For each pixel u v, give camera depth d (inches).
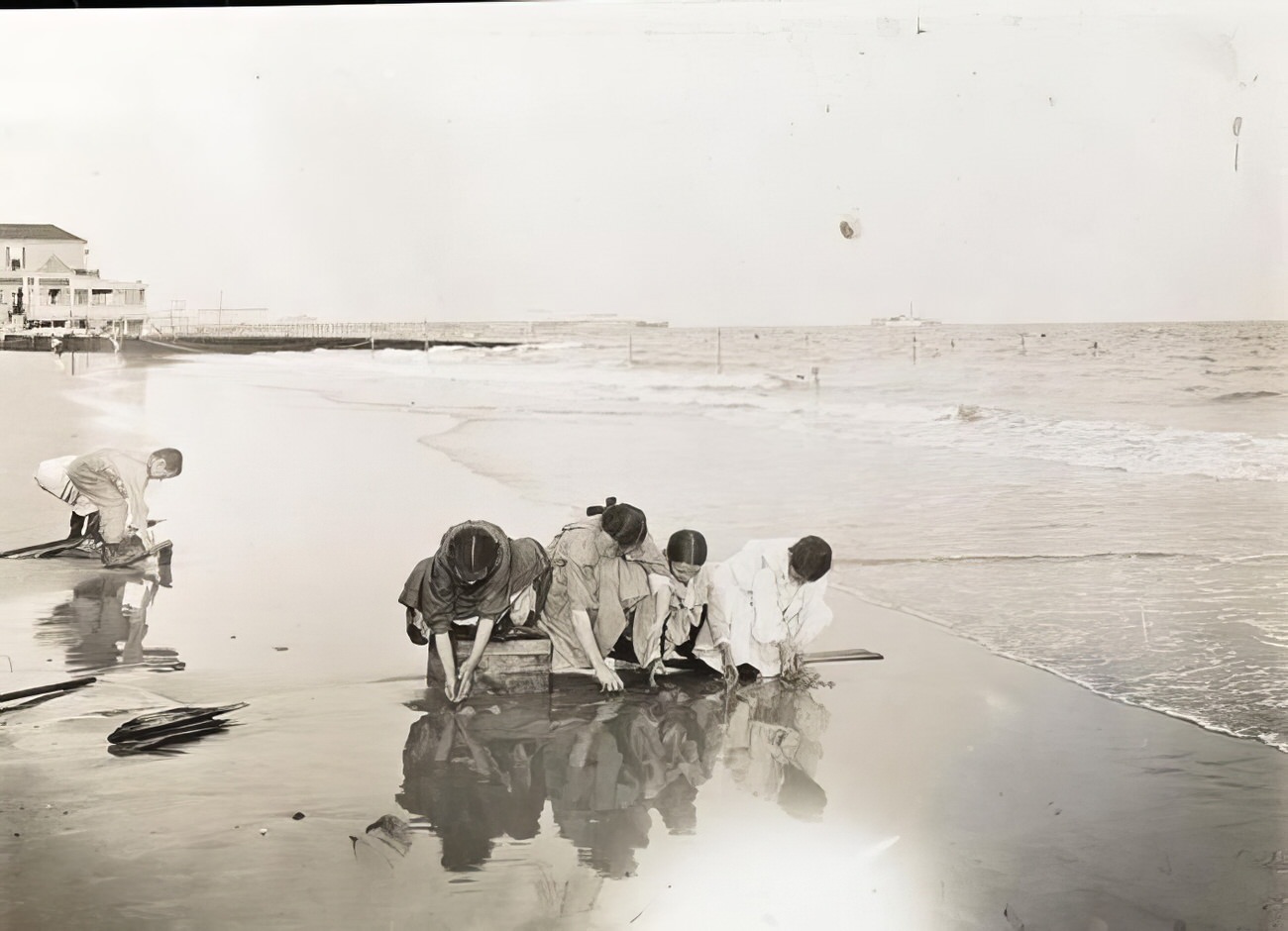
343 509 203.8
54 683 157.9
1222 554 198.8
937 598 188.2
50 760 133.7
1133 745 140.9
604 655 165.8
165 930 98.7
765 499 211.5
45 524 203.6
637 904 104.0
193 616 182.5
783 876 109.3
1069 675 162.4
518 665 158.6
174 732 141.1
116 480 201.8
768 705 154.0
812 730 144.9
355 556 198.5
